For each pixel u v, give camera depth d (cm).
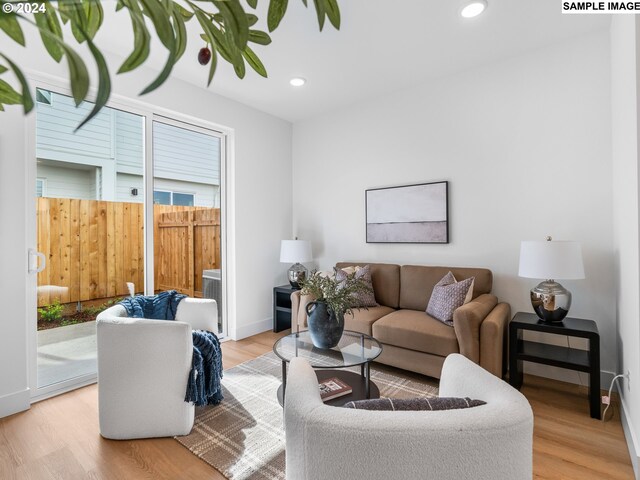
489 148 310
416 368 268
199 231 362
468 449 80
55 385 254
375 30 254
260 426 210
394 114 367
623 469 174
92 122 279
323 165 427
